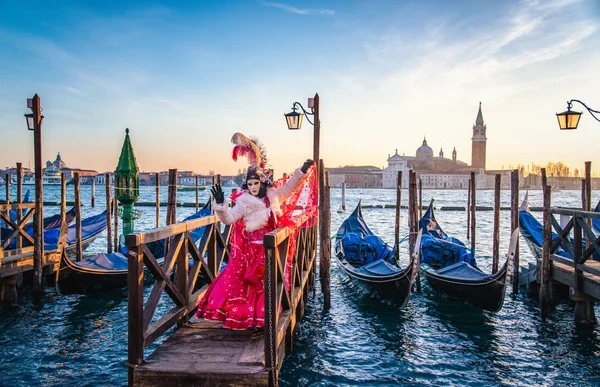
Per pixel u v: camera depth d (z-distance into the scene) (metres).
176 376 3.67
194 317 5.02
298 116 10.55
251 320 4.37
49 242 12.65
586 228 8.38
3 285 10.04
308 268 9.75
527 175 154.38
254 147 4.52
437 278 10.71
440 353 7.67
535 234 12.18
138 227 27.95
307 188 5.45
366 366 7.12
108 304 10.01
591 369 7.06
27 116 10.42
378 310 10.05
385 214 42.56
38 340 7.93
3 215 9.87
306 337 8.36
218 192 4.17
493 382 6.63
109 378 6.51
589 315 8.82
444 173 142.25
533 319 9.38
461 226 31.72
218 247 6.82
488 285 9.49
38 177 10.39
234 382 3.66
